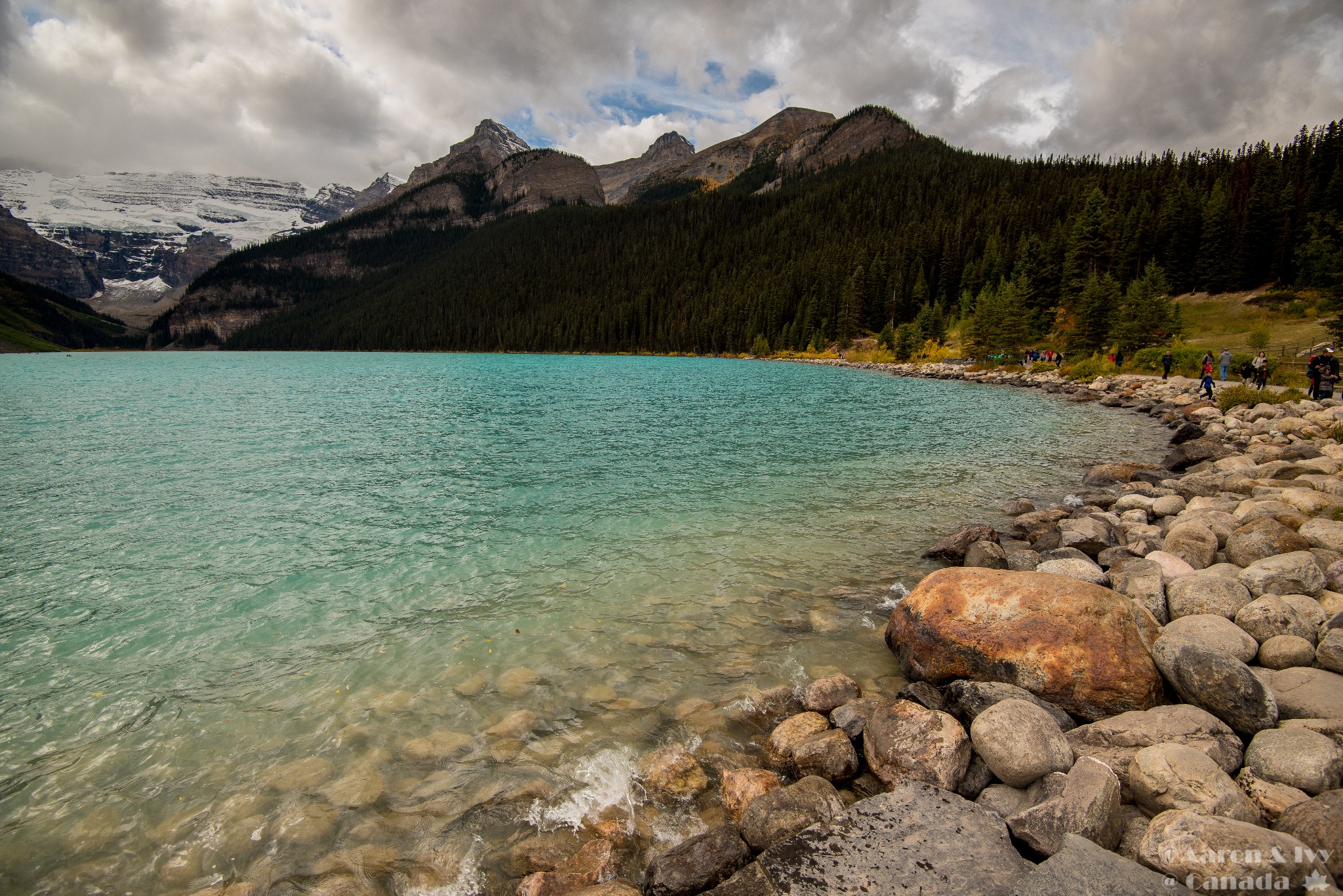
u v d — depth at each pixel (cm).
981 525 1177
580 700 684
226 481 1706
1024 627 672
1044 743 507
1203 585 773
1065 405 3644
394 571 1076
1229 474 1437
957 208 13875
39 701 698
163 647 817
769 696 680
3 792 555
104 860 482
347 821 514
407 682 727
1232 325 6228
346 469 1866
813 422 2903
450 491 1603
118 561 1122
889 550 1177
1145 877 370
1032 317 7056
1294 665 631
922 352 8450
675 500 1520
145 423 2877
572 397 4169
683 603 941
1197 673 577
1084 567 909
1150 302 5059
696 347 13638
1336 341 3562
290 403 3772
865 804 464
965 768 522
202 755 604
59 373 7381
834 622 875
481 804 528
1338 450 1612
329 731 636
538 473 1814
